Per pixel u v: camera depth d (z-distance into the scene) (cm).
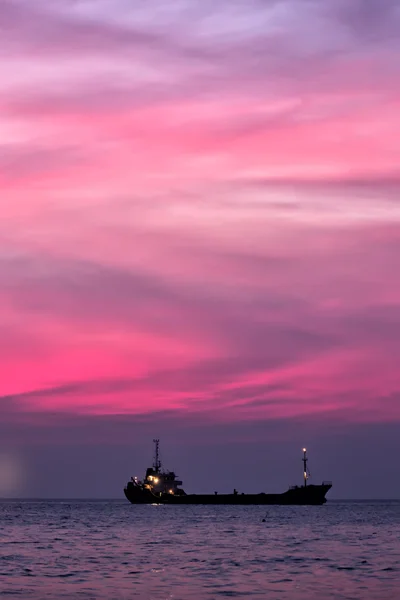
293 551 18875
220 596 11519
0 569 14850
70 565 15562
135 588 12288
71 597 11412
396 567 15175
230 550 19162
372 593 11825
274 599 11275
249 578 13488
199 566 15350
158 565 15525
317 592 11912
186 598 11325
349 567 15175
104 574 14050
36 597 11419
